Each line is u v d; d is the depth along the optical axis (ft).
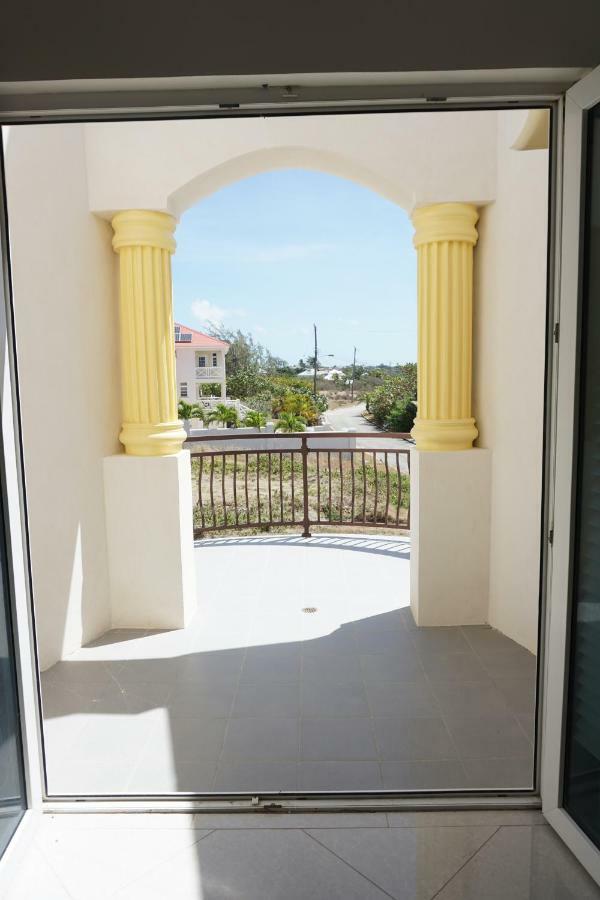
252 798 7.45
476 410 13.09
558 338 6.73
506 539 12.10
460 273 12.50
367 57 5.84
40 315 11.03
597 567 6.21
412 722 9.24
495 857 6.53
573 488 6.51
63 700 10.15
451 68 5.88
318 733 9.01
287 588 15.47
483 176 11.99
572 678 6.72
